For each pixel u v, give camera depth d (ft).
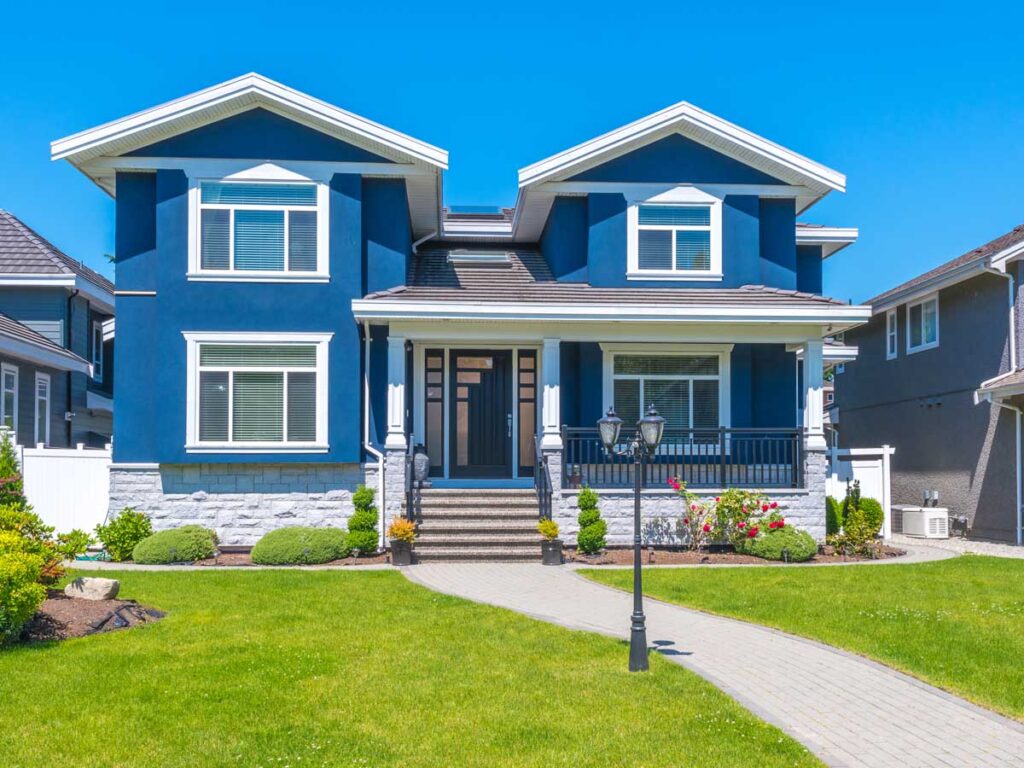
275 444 52.44
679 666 27.07
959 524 67.15
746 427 58.70
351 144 53.83
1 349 58.18
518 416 59.62
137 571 43.88
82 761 19.40
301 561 47.19
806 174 57.57
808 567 46.21
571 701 23.58
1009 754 20.22
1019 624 32.68
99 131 51.26
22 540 32.37
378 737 20.93
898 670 26.99
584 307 50.98
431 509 52.54
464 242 68.90
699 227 58.65
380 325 54.49
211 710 22.65
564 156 56.85
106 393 83.71
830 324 52.65
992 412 63.72
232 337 52.60
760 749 20.21
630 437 57.36
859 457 64.34
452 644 29.40
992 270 61.11
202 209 53.01
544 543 46.98
